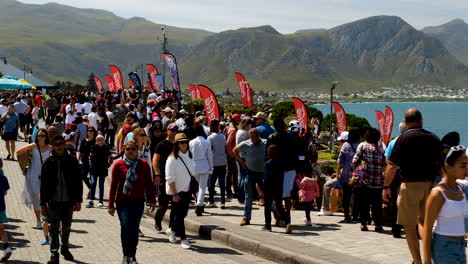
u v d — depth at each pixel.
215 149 13.67
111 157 14.88
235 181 15.66
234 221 12.02
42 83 70.56
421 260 7.66
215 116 21.64
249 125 13.39
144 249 9.97
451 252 5.66
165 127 18.28
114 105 27.52
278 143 10.73
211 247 10.20
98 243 10.43
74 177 8.98
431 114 197.62
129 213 8.74
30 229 11.51
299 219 12.29
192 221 11.81
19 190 16.47
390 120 32.66
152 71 36.12
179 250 9.93
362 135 11.75
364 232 10.72
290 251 8.96
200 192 12.56
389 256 8.62
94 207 14.69
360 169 10.73
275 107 47.28
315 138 31.67
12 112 22.80
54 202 8.85
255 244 9.63
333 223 11.76
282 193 10.58
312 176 11.89
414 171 7.61
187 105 37.12
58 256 8.74
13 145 22.98
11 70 71.00
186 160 10.25
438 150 7.61
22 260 9.01
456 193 5.71
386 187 8.38
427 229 5.70
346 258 8.44
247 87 36.25
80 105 27.09
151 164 12.20
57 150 8.91
